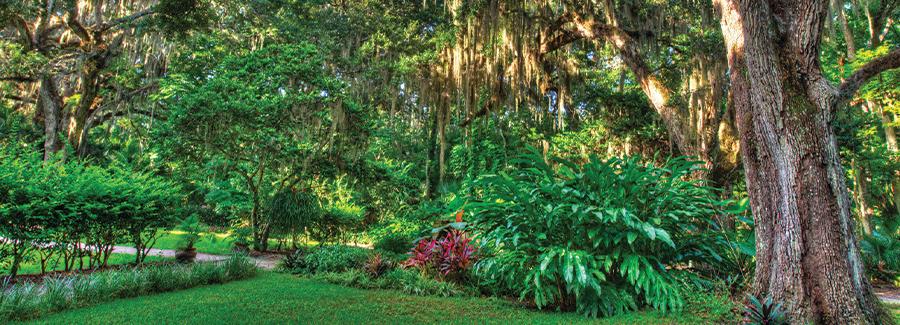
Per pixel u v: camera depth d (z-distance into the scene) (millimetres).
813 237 3986
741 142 4891
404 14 14828
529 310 4898
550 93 17578
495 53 11773
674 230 5273
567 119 17875
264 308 4605
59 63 16906
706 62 10852
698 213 5172
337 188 16031
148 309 4449
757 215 4613
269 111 10797
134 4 18859
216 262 7164
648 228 4426
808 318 3889
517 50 11516
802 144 4102
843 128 12266
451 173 22250
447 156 23641
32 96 21125
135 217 7758
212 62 13891
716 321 4234
